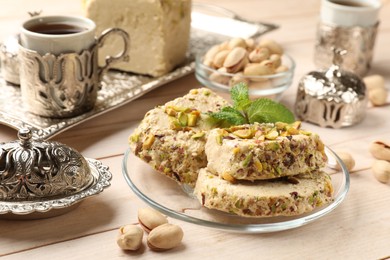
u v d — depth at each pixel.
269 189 0.69
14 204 0.68
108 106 0.83
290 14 1.13
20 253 0.67
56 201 0.68
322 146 0.73
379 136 0.85
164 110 0.75
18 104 0.83
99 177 0.72
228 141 0.70
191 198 0.72
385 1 1.22
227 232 0.70
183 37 0.93
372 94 0.91
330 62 0.96
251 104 0.77
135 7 0.88
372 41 0.96
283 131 0.73
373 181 0.78
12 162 0.68
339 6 0.94
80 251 0.67
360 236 0.71
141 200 0.73
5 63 0.85
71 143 0.80
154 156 0.73
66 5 1.10
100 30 0.91
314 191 0.70
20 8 1.07
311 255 0.68
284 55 0.91
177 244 0.68
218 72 0.86
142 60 0.90
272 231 0.69
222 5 1.14
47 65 0.79
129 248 0.67
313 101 0.86
